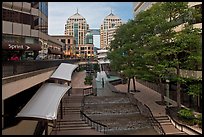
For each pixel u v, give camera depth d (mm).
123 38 34500
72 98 29516
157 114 24047
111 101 29078
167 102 29297
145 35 29391
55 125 19875
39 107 14875
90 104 27984
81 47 133875
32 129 17625
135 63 30406
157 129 20359
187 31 22484
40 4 39750
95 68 85688
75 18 145000
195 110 25109
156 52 24172
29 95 26094
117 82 50219
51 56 60375
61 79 24797
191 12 23938
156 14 25938
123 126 21000
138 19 31438
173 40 23250
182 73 27766
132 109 26203
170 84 33094
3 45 24047
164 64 23812
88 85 42125
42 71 21875
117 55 33688
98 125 20484
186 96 28297
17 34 29297
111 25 142125
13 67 14383
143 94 36531
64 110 25016
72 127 20094
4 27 27062
